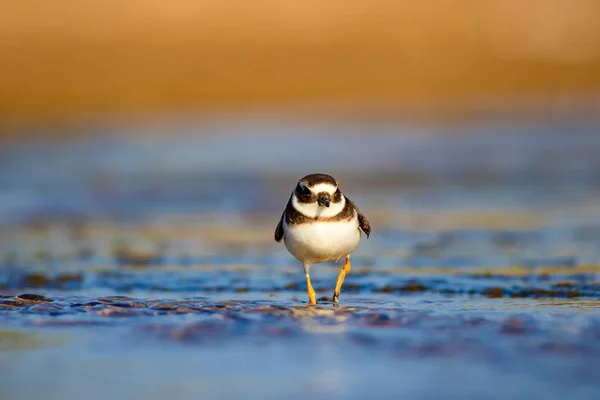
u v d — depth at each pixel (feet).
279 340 24.29
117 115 123.24
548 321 26.48
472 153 87.25
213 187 70.69
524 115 117.39
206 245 47.55
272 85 139.13
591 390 19.38
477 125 109.60
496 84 140.46
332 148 93.86
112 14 151.43
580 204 58.34
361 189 67.72
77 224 56.54
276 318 27.30
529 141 95.04
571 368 21.02
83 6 150.51
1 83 130.00
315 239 30.81
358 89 139.13
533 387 19.65
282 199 64.54
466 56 149.79
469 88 140.36
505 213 55.88
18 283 36.86
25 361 22.36
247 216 58.13
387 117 119.34
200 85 135.64
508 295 32.42
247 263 41.75
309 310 28.81
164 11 152.87
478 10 161.79
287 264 41.27
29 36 142.72
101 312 28.14
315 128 110.83
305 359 22.30
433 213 56.75
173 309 28.71
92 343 24.08
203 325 26.17
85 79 133.28
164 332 25.26
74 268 40.68
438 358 22.12
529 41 157.28
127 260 43.06
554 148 88.99
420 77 144.66
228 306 29.32
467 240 47.16
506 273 37.58
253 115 123.44
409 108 127.24
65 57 138.51
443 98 136.67
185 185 71.97
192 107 128.77
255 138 102.94
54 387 20.30
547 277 36.40
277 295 33.37
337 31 155.12
